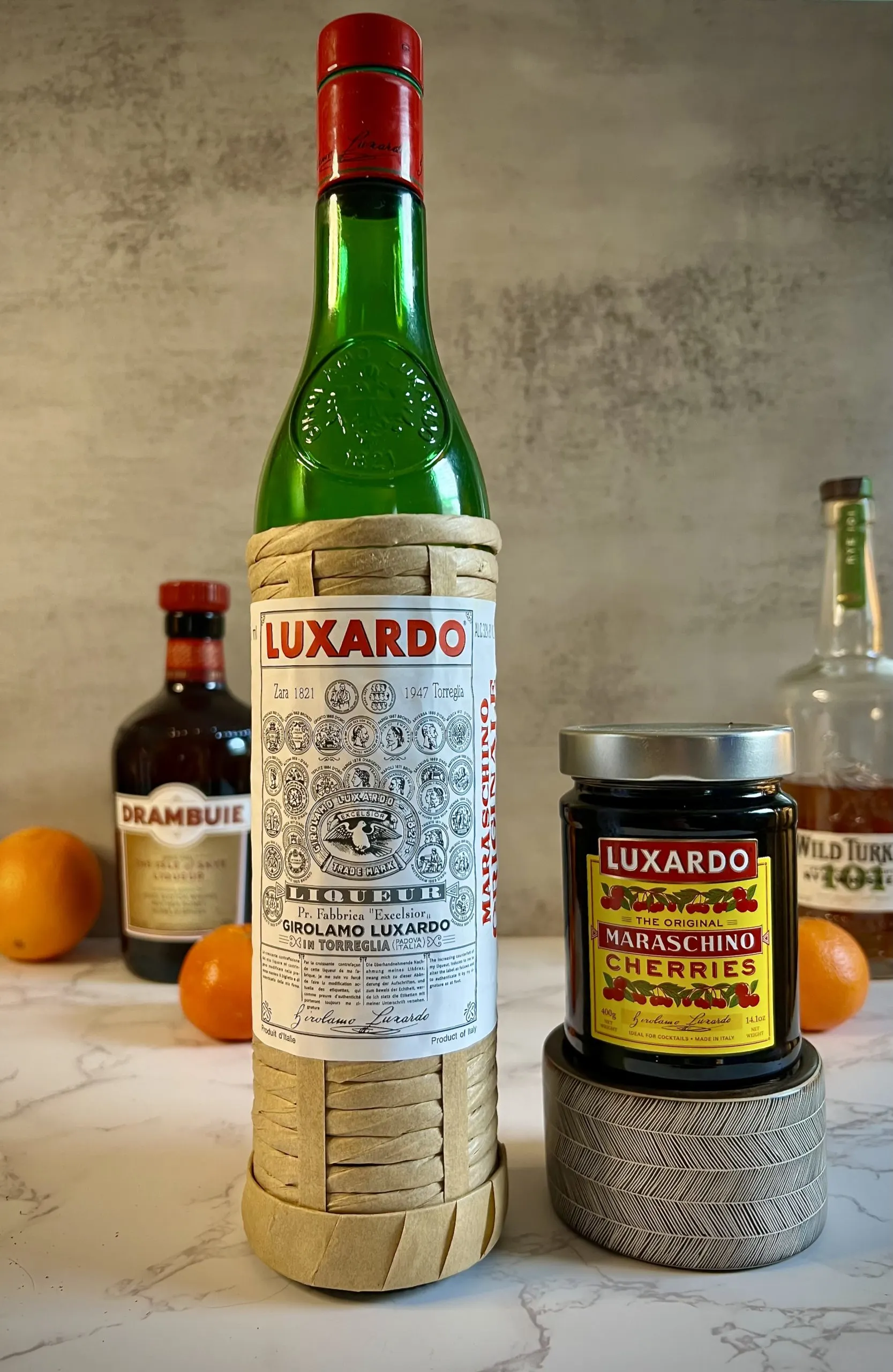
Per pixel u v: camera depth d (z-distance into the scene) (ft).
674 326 2.72
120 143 2.66
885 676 2.49
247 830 2.45
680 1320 1.12
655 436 2.72
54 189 2.67
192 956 2.04
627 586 2.73
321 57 1.22
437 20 2.66
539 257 2.70
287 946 1.17
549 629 2.73
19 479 2.69
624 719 2.74
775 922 1.23
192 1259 1.26
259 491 1.39
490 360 2.70
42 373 2.68
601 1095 1.24
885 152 2.72
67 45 2.65
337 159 1.20
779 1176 1.21
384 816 1.14
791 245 2.72
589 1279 1.20
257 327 2.69
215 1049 2.01
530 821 2.75
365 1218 1.12
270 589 1.19
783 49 2.70
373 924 1.14
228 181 2.68
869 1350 1.07
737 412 2.73
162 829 2.39
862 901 2.42
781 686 2.63
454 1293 1.17
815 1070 1.27
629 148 2.70
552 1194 1.35
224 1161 1.53
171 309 2.68
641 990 1.23
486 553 1.24
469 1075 1.19
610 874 1.24
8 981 2.44
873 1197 1.39
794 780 2.53
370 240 1.24
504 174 2.69
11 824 2.73
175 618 2.48
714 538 2.74
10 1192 1.43
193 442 2.70
